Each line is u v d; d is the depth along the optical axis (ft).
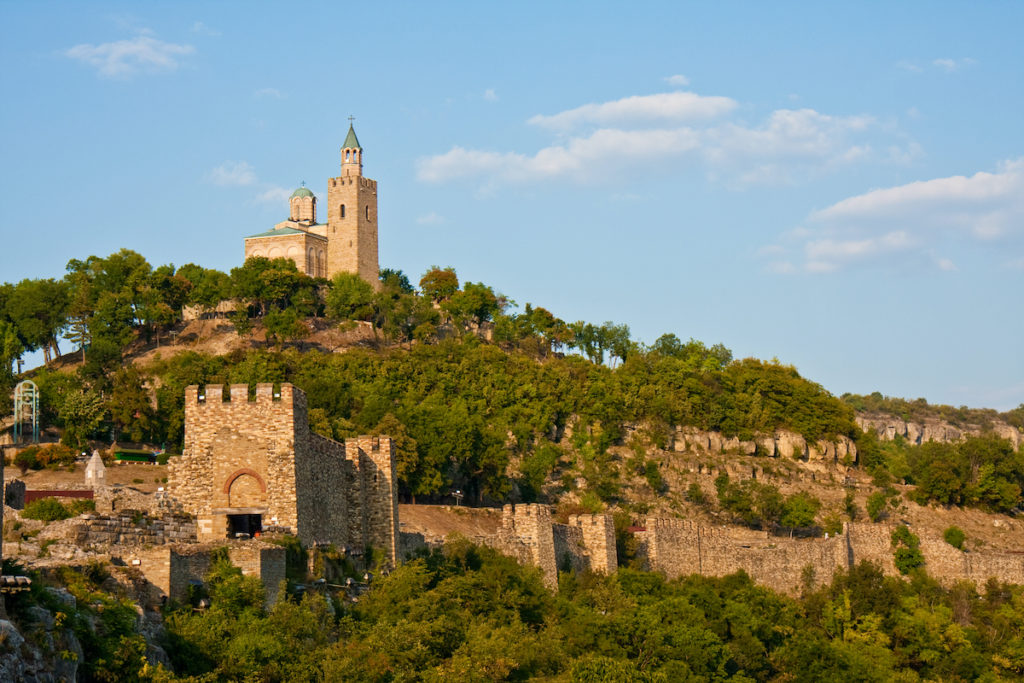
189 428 327.26
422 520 509.35
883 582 588.91
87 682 219.61
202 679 242.37
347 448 371.56
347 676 273.95
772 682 459.32
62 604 224.53
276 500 321.73
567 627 396.16
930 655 527.81
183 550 279.49
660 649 401.29
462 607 366.84
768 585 581.94
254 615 278.87
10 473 608.19
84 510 318.65
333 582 329.93
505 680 331.36
